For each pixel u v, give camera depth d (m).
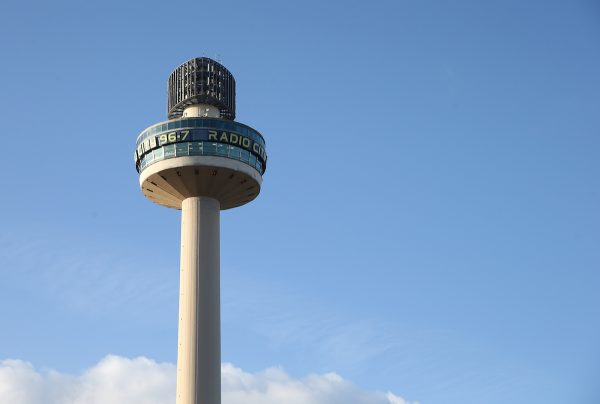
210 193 131.88
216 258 129.12
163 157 129.12
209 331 124.31
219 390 122.62
